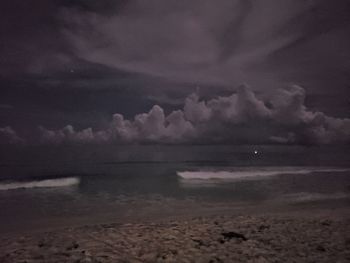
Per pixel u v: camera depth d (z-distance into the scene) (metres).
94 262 5.23
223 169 26.27
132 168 28.64
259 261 5.40
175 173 23.61
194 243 6.52
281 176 22.77
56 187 17.12
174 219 9.76
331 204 12.58
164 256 5.59
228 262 5.34
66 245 6.34
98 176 21.36
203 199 13.73
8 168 28.61
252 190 16.23
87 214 10.66
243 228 7.96
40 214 10.67
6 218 10.04
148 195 14.70
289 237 7.09
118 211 11.17
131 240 6.75
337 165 35.22
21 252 5.82
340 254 5.89
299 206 12.17
